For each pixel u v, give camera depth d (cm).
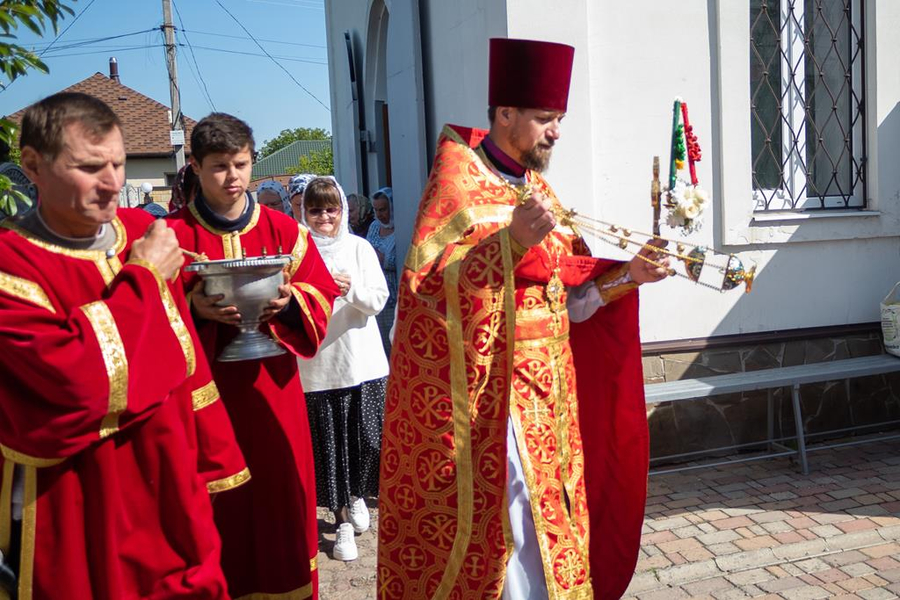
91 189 204
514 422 281
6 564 209
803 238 555
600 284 306
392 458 289
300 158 5800
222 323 293
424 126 664
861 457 541
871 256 577
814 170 577
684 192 281
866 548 417
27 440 197
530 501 281
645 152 523
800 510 461
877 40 566
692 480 514
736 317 550
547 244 294
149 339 208
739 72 532
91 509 211
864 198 583
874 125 572
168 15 2380
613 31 512
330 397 440
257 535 302
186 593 220
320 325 304
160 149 3133
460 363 271
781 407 563
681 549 418
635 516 323
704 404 546
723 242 541
